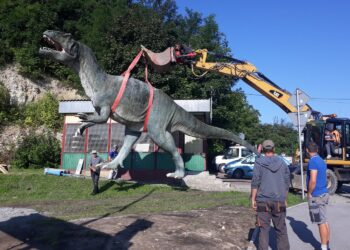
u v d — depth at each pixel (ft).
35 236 25.09
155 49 96.84
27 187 53.16
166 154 67.46
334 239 27.30
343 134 57.21
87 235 24.89
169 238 24.99
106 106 49.14
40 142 84.64
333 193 55.93
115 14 110.42
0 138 89.35
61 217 31.81
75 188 53.67
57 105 99.86
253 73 60.23
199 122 57.98
